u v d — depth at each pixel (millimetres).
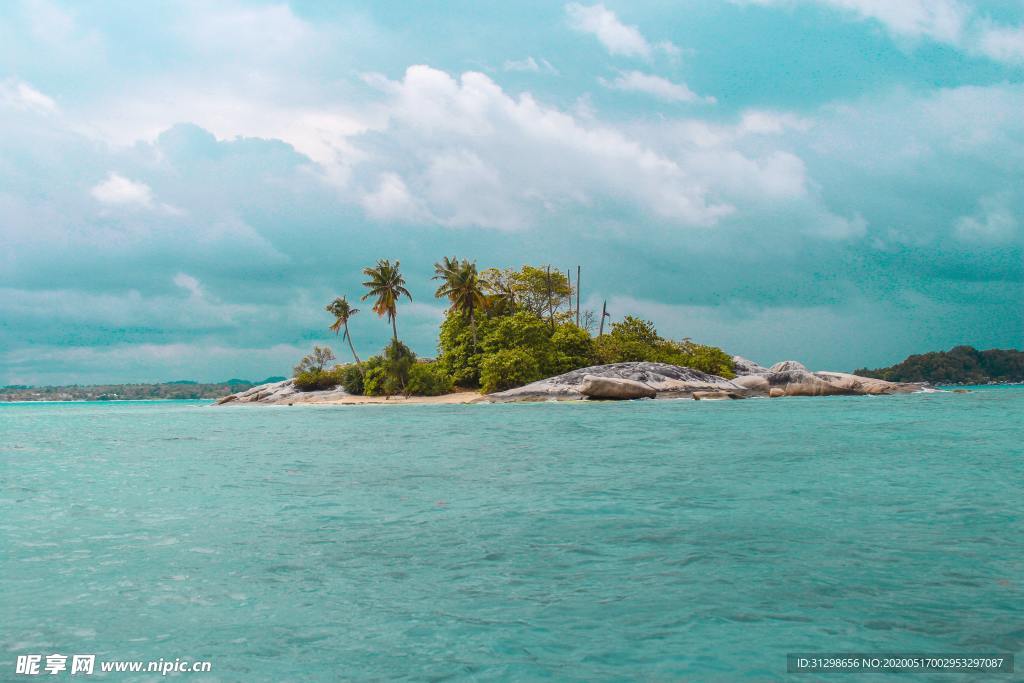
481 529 9133
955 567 6930
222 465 17734
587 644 5156
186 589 6641
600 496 11578
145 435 33094
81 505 11594
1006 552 7492
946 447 19250
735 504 10578
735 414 38594
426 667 4805
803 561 7230
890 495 11219
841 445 20062
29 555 8023
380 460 18281
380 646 5188
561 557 7602
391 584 6715
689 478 13523
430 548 8125
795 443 20828
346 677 4656
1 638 5430
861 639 5145
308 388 97250
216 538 8828
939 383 199625
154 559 7781
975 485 12188
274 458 19391
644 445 21062
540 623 5602
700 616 5680
